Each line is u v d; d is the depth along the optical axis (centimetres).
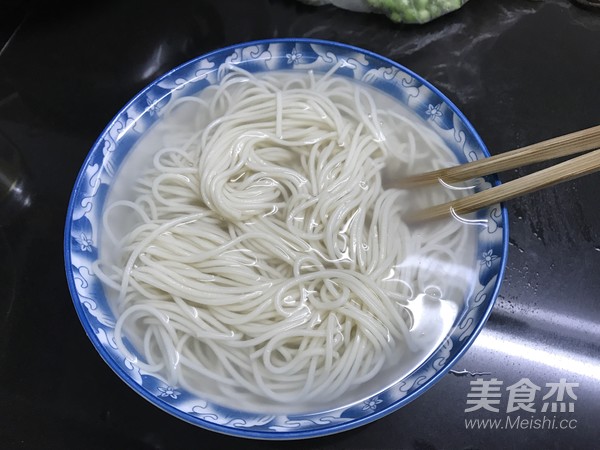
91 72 36
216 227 28
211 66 31
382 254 27
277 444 25
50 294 29
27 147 33
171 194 29
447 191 28
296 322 26
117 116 29
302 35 37
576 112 34
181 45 37
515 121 34
